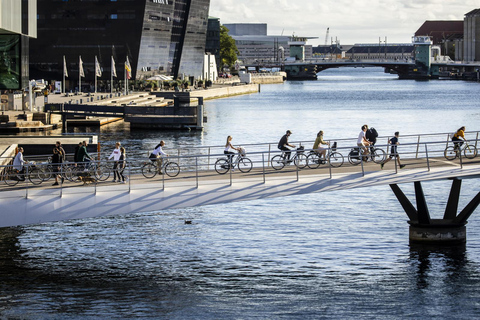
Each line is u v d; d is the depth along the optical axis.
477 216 51.94
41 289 36.91
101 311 34.00
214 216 52.81
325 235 47.31
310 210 54.88
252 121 137.12
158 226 49.88
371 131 46.22
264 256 42.84
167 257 42.59
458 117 150.12
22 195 34.25
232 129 120.62
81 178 37.06
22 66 69.06
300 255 42.97
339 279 38.72
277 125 129.25
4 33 67.50
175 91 188.00
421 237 43.69
